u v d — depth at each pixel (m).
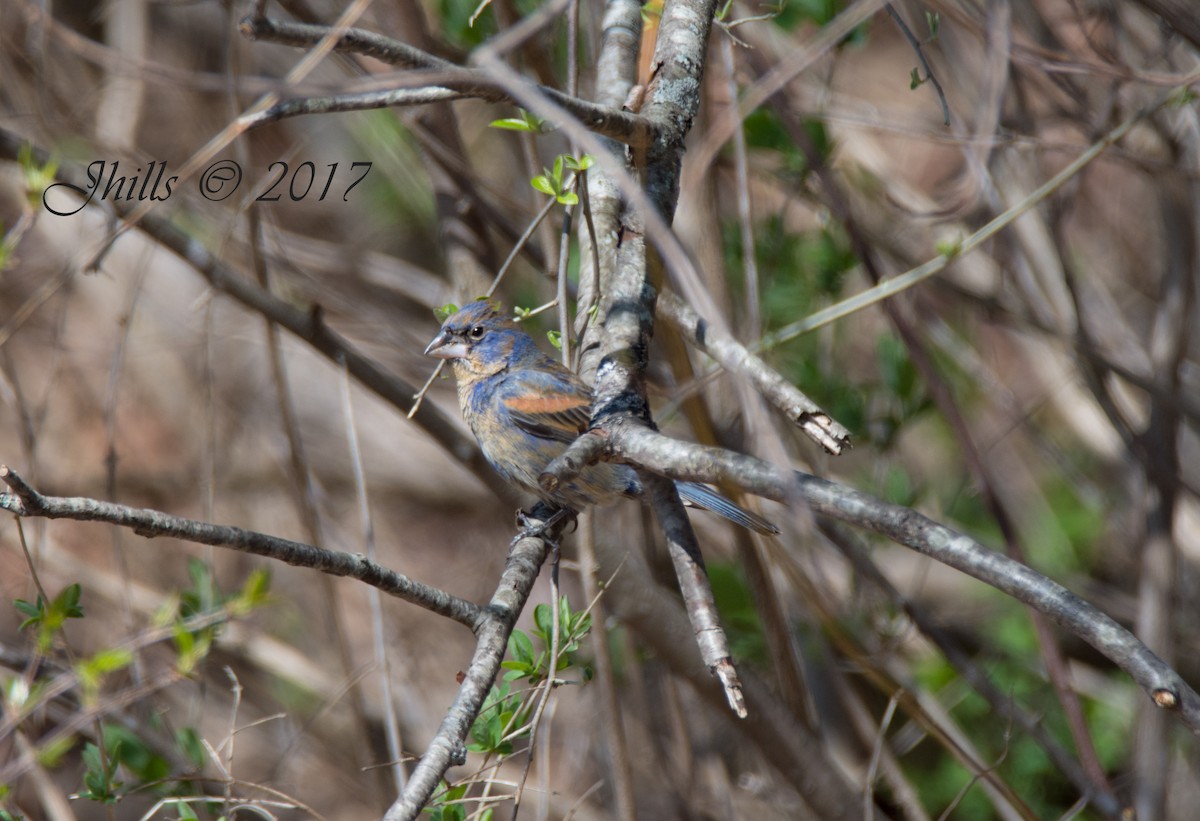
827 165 10.95
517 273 13.34
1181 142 11.34
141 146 13.90
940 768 12.41
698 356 10.51
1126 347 13.28
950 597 14.02
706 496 8.91
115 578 13.41
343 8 10.39
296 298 13.97
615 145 7.63
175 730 10.30
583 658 11.12
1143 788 10.90
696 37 7.31
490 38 9.54
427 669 14.60
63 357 15.20
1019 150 11.08
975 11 9.61
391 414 16.36
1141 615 11.27
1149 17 11.58
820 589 10.41
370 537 9.08
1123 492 14.42
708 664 5.28
